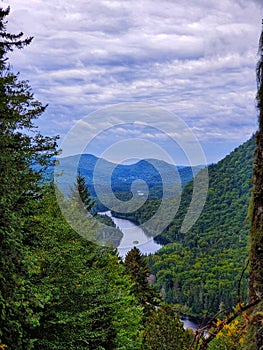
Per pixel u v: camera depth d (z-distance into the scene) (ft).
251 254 7.30
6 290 23.17
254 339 6.79
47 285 31.32
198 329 7.82
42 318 33.58
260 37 7.48
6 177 24.64
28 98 37.73
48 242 34.24
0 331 22.07
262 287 7.04
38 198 34.73
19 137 34.73
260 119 7.36
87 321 37.63
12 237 23.63
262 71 7.41
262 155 7.25
